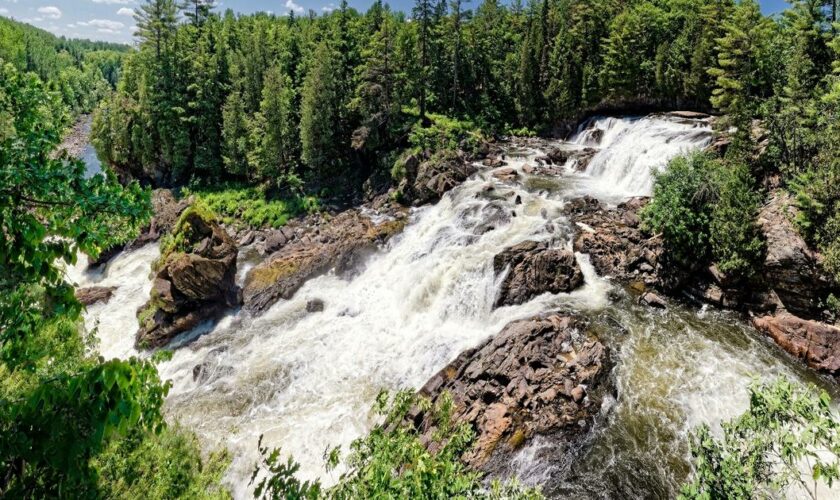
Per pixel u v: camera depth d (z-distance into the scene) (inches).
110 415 171.6
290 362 981.8
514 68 2795.3
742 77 1528.1
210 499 405.7
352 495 277.0
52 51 6072.8
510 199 1473.9
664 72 2361.0
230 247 1243.8
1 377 296.4
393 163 1921.8
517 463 647.8
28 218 196.9
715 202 1030.4
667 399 734.5
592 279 1064.8
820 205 877.8
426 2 2423.7
